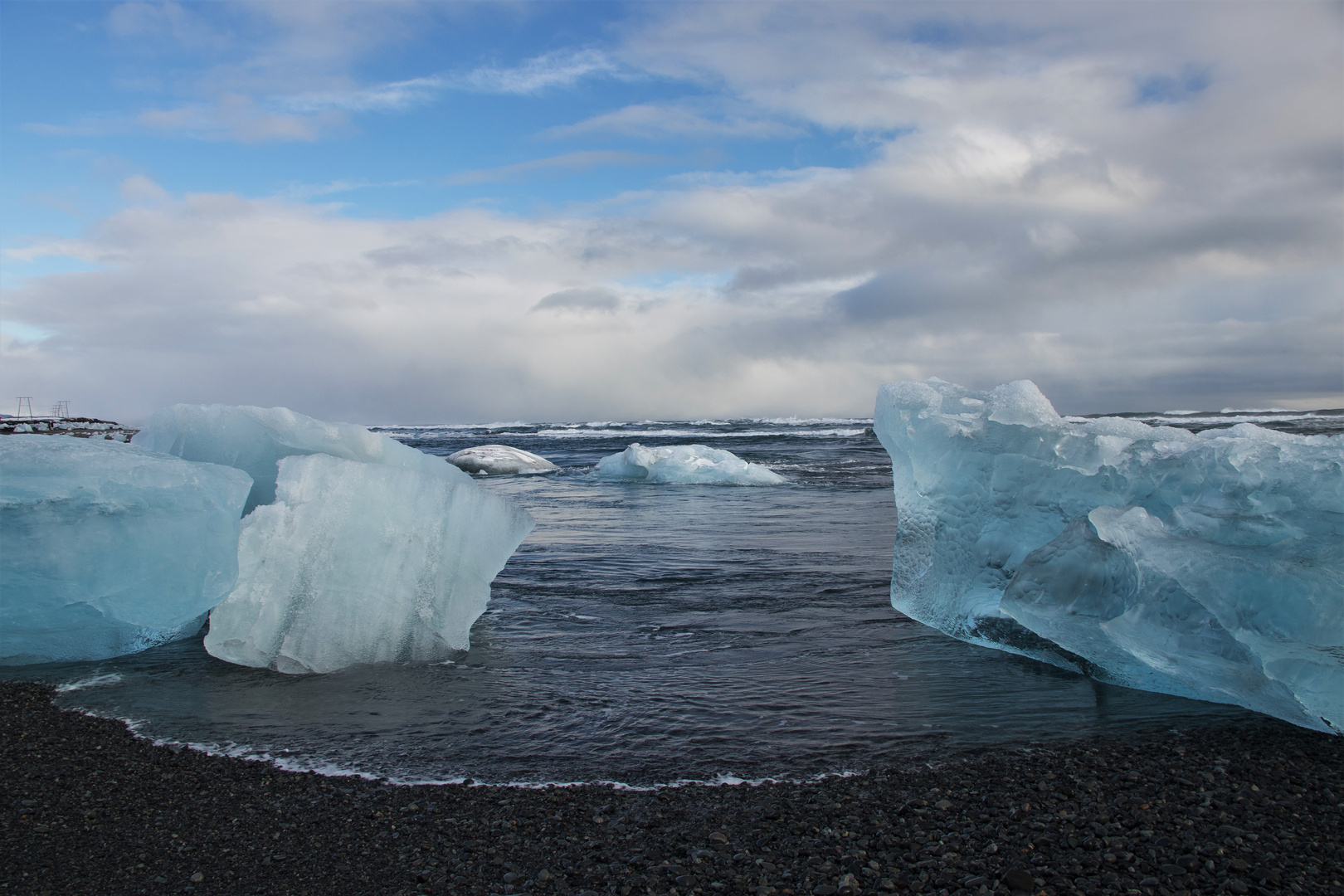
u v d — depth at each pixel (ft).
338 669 16.06
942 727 12.96
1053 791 10.52
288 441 19.47
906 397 21.24
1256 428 16.81
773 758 11.66
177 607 15.61
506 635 18.60
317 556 16.57
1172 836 9.32
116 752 11.95
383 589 16.76
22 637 15.99
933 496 20.13
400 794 10.54
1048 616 15.85
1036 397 19.44
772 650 17.38
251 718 13.37
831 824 9.66
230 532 16.11
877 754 11.82
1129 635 14.51
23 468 15.43
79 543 15.40
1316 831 9.45
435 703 14.10
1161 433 18.49
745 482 63.46
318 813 10.02
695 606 21.42
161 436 20.42
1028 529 18.16
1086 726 13.03
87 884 8.51
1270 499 14.76
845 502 48.96
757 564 27.53
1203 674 13.75
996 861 8.80
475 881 8.51
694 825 9.64
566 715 13.44
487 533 18.38
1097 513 15.29
